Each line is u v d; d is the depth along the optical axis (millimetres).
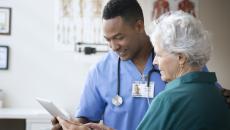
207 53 1039
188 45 1016
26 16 3072
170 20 1064
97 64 1648
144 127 1002
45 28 3094
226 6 3227
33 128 2633
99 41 3121
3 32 3049
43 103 1396
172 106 981
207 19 3209
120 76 1570
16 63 3076
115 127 1535
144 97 1516
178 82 1041
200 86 1024
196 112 967
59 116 1341
